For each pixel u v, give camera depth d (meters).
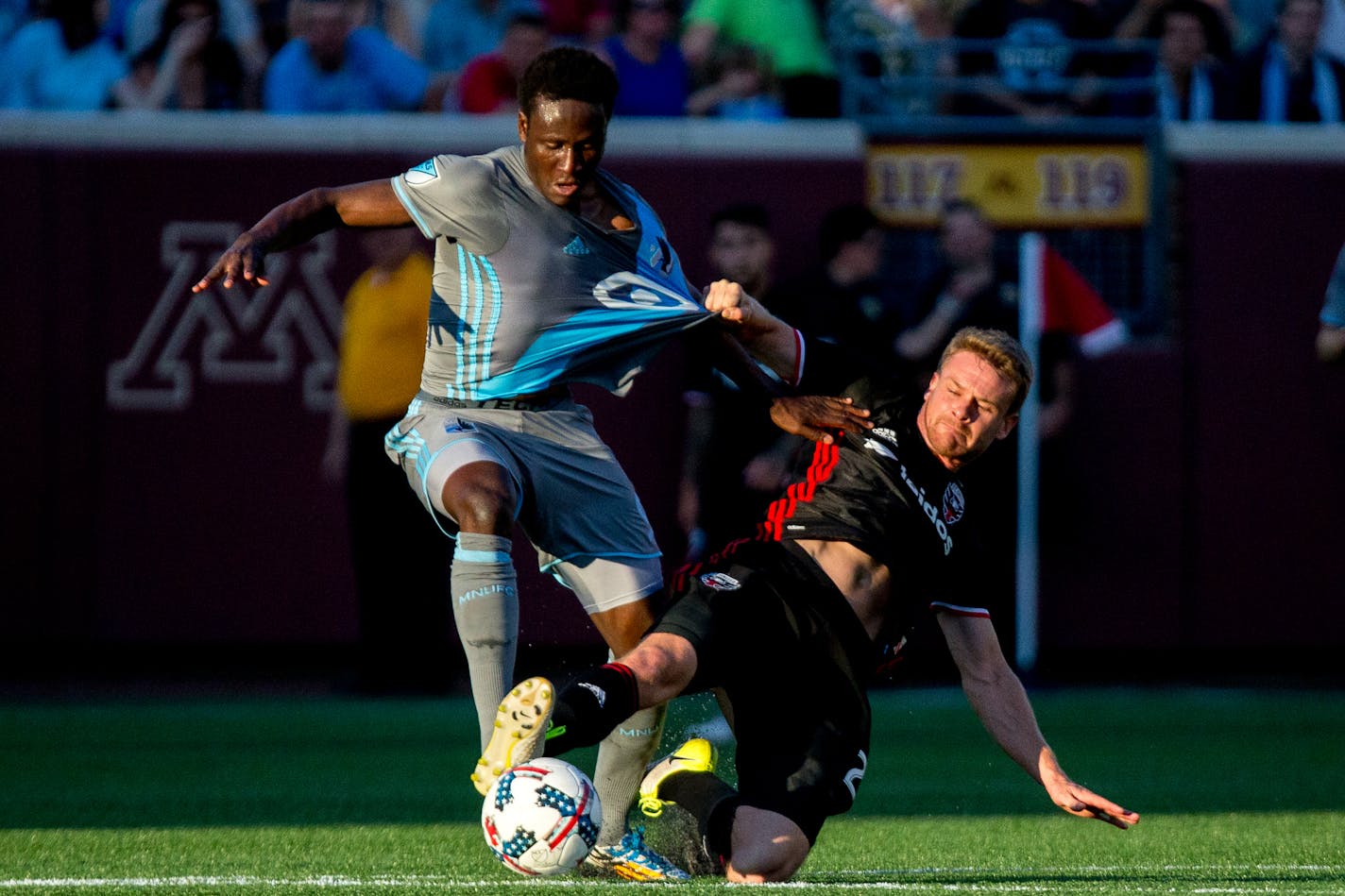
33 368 41.34
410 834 21.03
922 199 43.34
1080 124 43.53
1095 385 42.97
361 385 38.38
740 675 15.80
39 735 33.06
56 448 41.44
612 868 16.61
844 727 15.79
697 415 35.88
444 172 16.84
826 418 16.34
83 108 43.88
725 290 16.12
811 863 18.69
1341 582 43.59
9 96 44.00
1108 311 40.53
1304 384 43.59
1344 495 43.59
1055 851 19.94
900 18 46.16
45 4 44.50
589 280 17.27
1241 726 35.28
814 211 42.34
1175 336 43.56
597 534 17.55
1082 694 41.09
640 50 43.66
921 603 16.73
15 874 17.14
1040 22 44.25
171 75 43.81
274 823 22.22
